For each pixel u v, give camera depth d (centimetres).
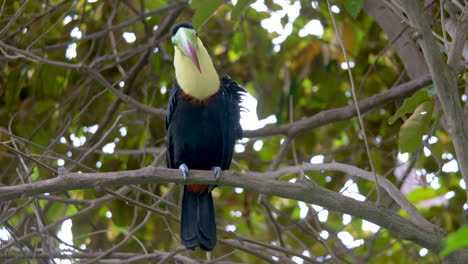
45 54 1219
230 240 974
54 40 1223
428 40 627
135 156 1179
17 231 966
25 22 1219
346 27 1216
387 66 1291
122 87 1207
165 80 1282
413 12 623
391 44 1052
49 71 1230
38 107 1242
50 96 1252
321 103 1356
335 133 1320
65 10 1166
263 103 1229
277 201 1359
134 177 718
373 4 1091
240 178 745
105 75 1252
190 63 891
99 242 1113
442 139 1220
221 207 1314
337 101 1298
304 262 1031
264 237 1285
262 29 1217
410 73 1080
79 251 986
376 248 1304
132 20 1068
